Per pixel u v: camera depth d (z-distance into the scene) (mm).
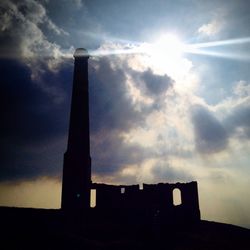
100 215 36781
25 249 23406
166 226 34500
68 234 28469
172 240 30531
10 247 23422
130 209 36812
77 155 40906
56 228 29953
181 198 36812
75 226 31875
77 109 44062
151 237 31016
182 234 32344
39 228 28828
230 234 32812
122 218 36312
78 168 40000
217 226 36031
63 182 39531
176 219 35469
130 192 37750
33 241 25234
